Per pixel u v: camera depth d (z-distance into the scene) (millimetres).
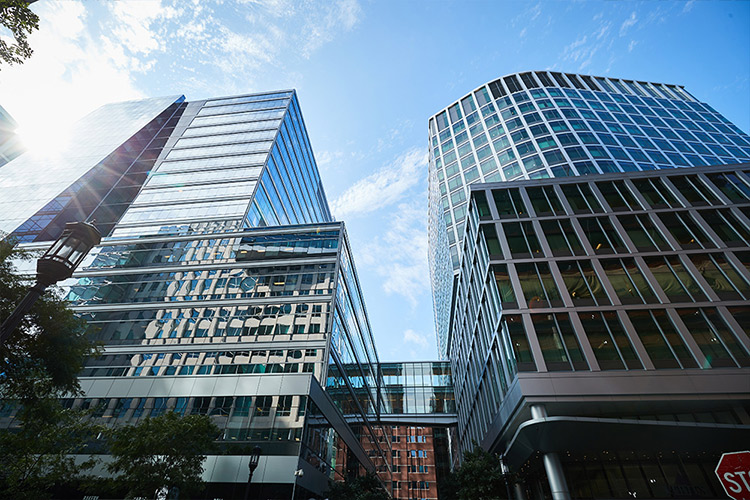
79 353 15602
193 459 20906
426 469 78000
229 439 26656
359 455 44375
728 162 65125
